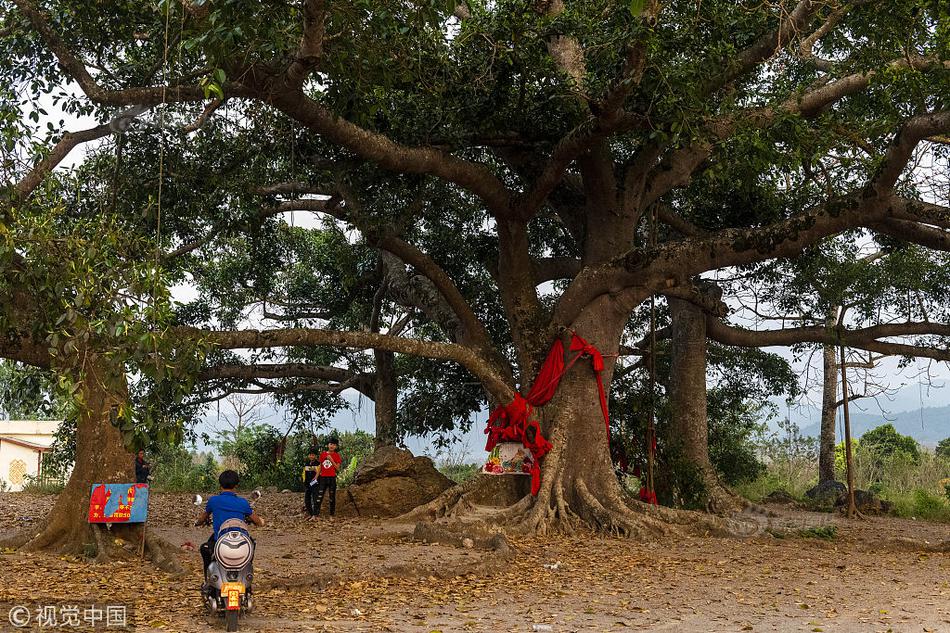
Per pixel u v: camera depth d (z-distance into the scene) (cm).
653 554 1432
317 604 913
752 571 1252
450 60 1591
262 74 1370
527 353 1925
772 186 2064
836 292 2192
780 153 1528
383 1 1242
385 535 1543
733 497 2192
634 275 1833
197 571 1093
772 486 3111
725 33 1577
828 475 3056
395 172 1869
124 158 1739
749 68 1730
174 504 2231
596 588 1073
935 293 2277
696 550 1501
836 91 1795
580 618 873
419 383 2831
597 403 1867
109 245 1005
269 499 2416
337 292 2781
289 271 2884
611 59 1514
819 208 1694
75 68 1370
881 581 1174
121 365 970
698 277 2359
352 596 965
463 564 1170
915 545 1597
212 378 2523
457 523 1636
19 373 1266
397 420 2847
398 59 1468
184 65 1507
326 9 1213
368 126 1673
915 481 3198
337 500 1930
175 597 923
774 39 1675
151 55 1537
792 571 1260
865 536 1817
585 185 1920
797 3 1720
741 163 1516
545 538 1622
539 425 1834
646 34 1350
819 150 1566
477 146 2003
